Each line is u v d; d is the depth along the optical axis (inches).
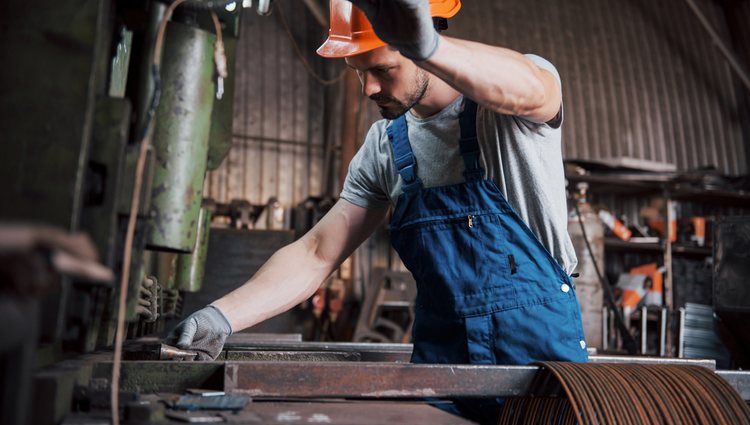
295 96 277.4
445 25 65.9
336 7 61.5
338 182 273.4
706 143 300.4
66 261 21.7
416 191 64.4
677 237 265.0
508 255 59.9
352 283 263.9
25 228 20.7
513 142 60.7
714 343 208.4
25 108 38.3
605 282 206.8
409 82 59.3
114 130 39.9
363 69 58.7
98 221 39.6
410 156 64.9
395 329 236.7
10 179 37.7
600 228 230.5
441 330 63.1
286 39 279.6
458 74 46.5
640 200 287.6
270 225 255.0
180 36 49.8
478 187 61.4
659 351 202.7
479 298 60.1
